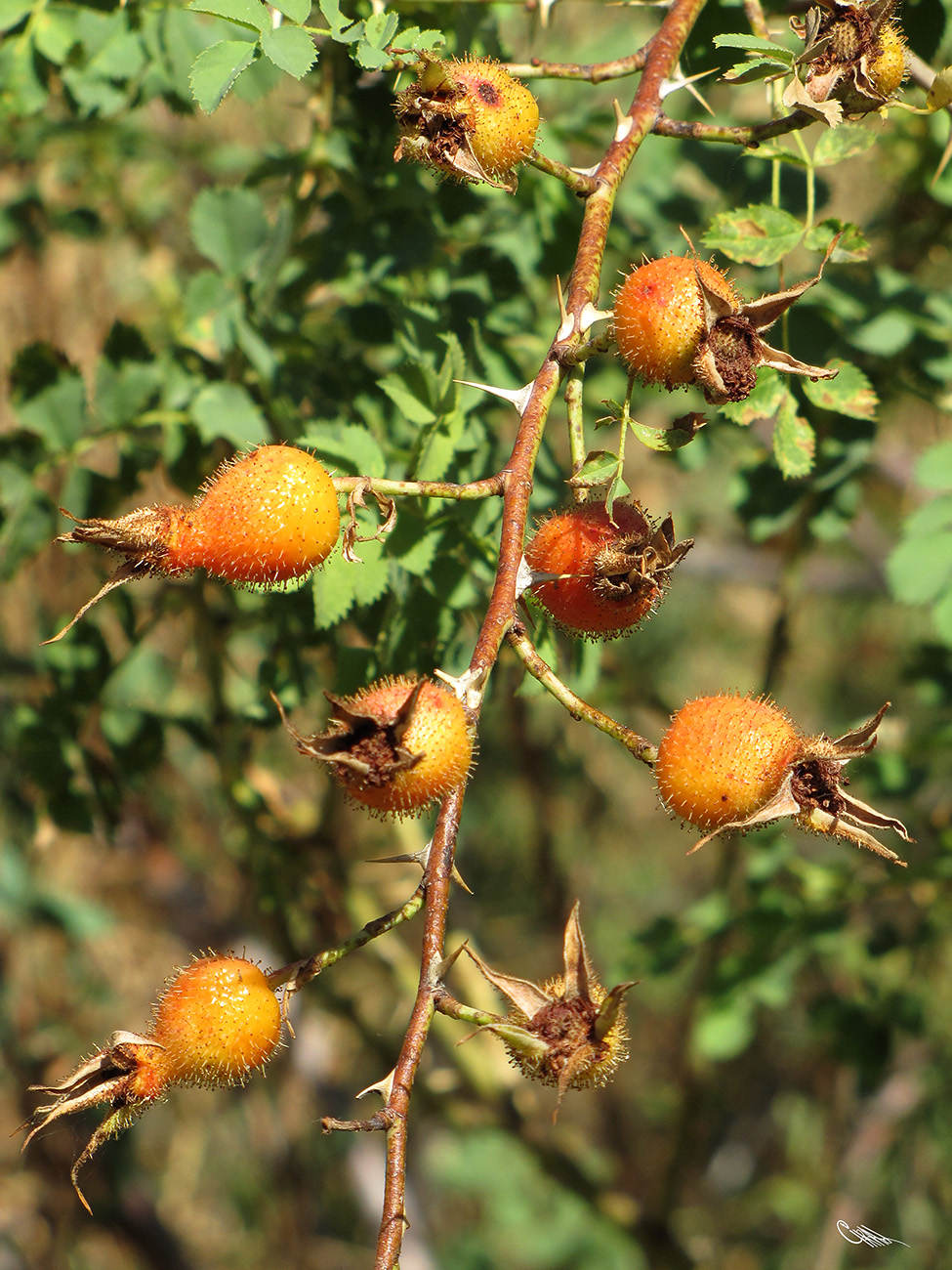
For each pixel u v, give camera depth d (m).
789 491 3.52
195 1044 1.98
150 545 2.04
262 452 2.10
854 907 4.08
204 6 2.28
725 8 3.11
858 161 4.09
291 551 2.06
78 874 5.12
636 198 3.71
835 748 2.04
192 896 5.35
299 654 3.42
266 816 3.99
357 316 3.32
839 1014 4.25
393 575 2.79
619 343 2.13
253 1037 1.99
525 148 2.37
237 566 2.07
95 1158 5.46
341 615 2.62
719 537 6.00
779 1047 6.34
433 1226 6.89
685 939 4.15
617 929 6.85
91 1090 1.97
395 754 1.80
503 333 3.39
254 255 3.27
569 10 4.62
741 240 2.84
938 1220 5.51
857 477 3.50
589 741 5.75
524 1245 6.55
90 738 3.71
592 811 5.96
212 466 3.38
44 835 3.60
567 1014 1.86
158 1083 1.99
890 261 3.88
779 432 2.79
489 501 2.89
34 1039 5.14
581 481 2.14
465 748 1.84
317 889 4.30
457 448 2.85
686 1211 6.58
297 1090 5.77
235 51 2.30
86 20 3.19
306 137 4.50
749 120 3.97
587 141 3.70
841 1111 5.75
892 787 3.97
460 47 3.20
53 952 5.19
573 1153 5.49
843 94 2.43
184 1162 6.01
